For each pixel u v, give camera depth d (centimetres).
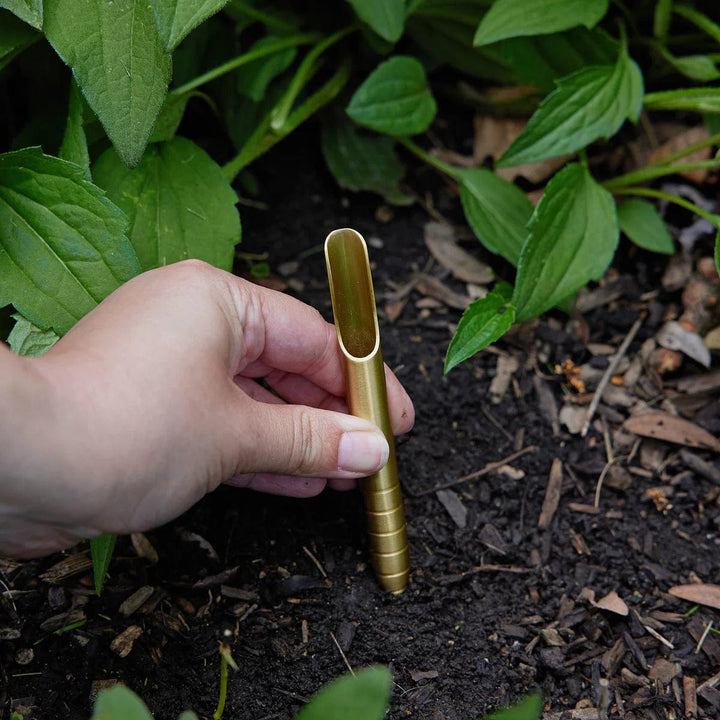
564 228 46
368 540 44
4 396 34
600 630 43
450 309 51
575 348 50
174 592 43
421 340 50
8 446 34
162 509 37
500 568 44
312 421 39
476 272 52
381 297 51
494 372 49
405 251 52
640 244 50
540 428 48
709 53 55
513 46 49
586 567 45
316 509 45
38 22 40
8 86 52
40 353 40
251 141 49
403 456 47
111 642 42
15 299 40
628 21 54
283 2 53
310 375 42
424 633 43
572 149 46
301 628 43
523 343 50
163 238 44
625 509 46
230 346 38
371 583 44
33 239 41
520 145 46
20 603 43
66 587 43
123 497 36
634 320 51
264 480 43
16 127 52
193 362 37
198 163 45
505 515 46
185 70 51
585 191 46
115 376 36
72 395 35
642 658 42
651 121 54
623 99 46
